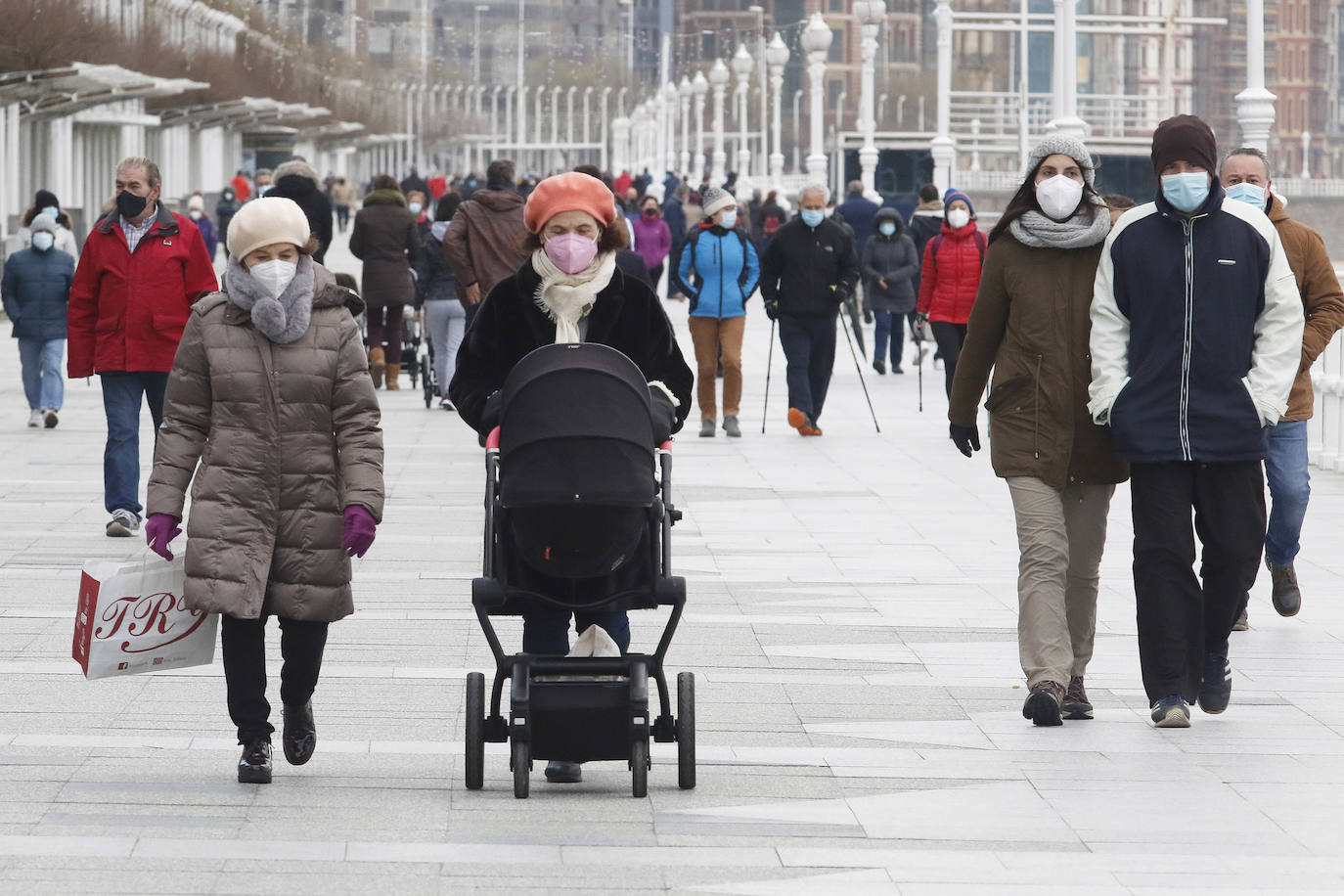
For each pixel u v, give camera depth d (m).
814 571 35.34
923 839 19.11
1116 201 29.91
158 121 168.00
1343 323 28.33
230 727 23.30
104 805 19.81
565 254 20.17
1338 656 28.25
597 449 19.20
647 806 20.16
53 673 25.89
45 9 115.19
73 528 38.59
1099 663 27.86
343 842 18.66
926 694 25.67
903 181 169.38
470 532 39.06
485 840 18.80
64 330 56.84
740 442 56.16
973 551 37.81
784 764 22.02
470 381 21.03
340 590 20.58
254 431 20.34
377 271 68.00
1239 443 23.19
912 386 73.38
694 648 28.48
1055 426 24.05
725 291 56.81
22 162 139.00
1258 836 19.34
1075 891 17.48
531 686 20.25
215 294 20.72
